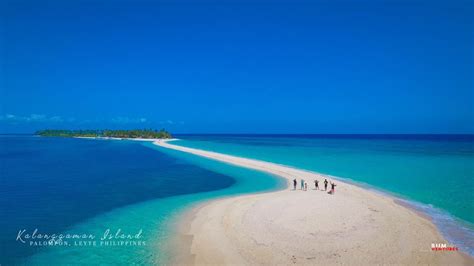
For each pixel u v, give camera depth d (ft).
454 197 104.01
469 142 492.54
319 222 74.28
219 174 160.86
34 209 92.48
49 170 174.09
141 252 61.77
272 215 80.23
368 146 390.63
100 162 214.07
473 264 56.03
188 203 99.09
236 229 72.08
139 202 100.63
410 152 280.51
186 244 65.00
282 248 61.67
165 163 208.03
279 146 399.44
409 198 102.94
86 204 98.17
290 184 131.85
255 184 133.08
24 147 376.89
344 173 156.56
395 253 59.88
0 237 70.18
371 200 99.14
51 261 58.44
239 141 595.47
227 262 57.00
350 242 64.03
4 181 139.23
